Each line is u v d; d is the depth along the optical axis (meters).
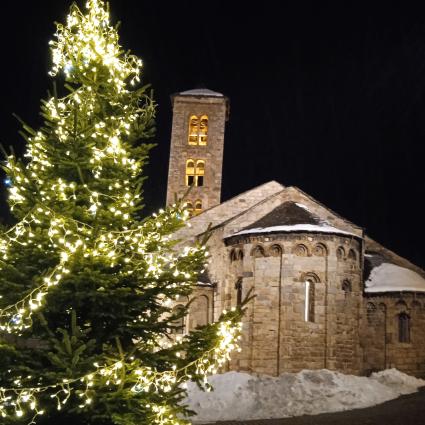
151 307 11.70
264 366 26.89
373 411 20.23
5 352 10.19
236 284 29.22
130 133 12.62
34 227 11.02
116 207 11.32
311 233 27.69
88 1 12.59
